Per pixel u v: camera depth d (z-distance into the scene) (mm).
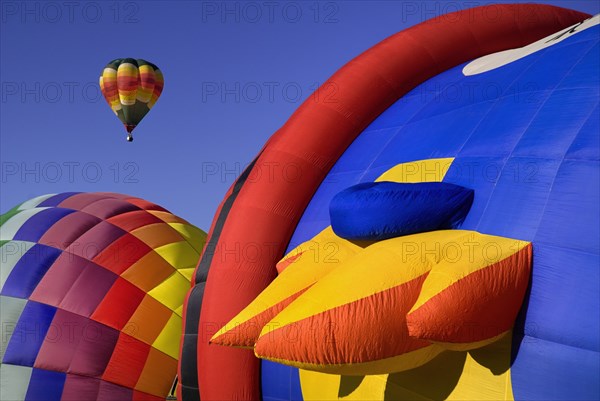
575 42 5992
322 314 4773
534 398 4680
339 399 6160
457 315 4590
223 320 8070
